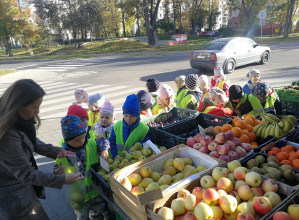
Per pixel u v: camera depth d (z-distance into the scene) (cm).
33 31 4141
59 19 4541
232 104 442
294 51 1870
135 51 2948
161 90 461
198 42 3412
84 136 280
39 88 206
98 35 4862
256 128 323
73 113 342
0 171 195
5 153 193
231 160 253
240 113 438
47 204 404
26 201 212
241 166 239
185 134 367
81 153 288
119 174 236
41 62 2612
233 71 1317
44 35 4500
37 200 229
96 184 281
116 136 354
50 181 218
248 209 183
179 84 534
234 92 414
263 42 2856
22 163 202
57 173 266
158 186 227
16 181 203
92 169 279
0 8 3631
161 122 396
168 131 364
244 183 210
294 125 348
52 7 4603
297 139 297
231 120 352
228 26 6350
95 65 2044
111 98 966
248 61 1376
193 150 265
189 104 475
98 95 446
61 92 1149
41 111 889
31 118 217
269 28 4947
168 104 470
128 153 301
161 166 264
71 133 263
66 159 276
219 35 5947
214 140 271
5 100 193
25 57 3388
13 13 3750
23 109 198
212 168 232
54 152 271
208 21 6950
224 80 588
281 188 203
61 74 1716
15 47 6919
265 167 244
